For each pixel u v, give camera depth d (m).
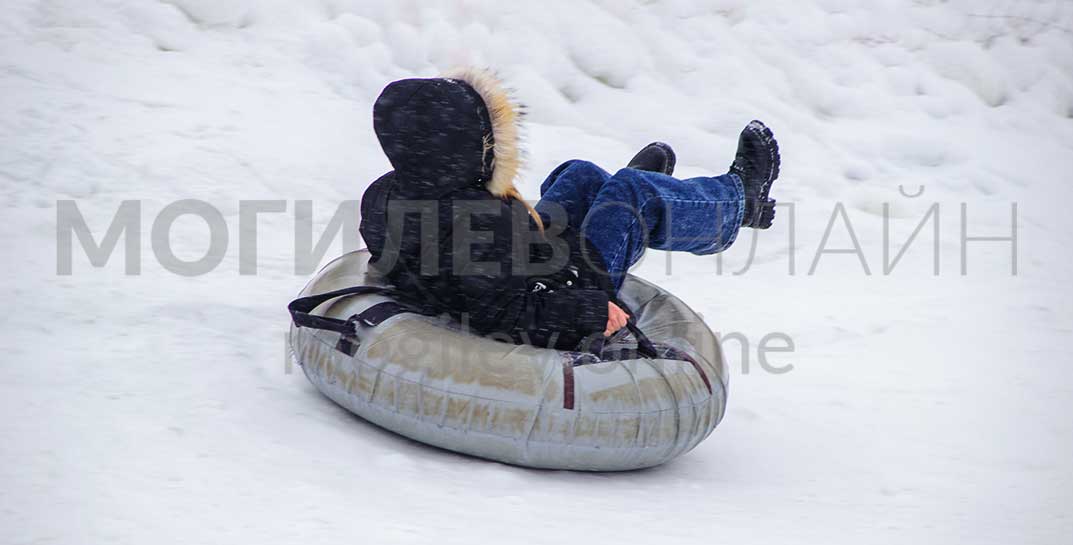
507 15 14.83
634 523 5.54
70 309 7.79
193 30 13.55
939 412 8.19
